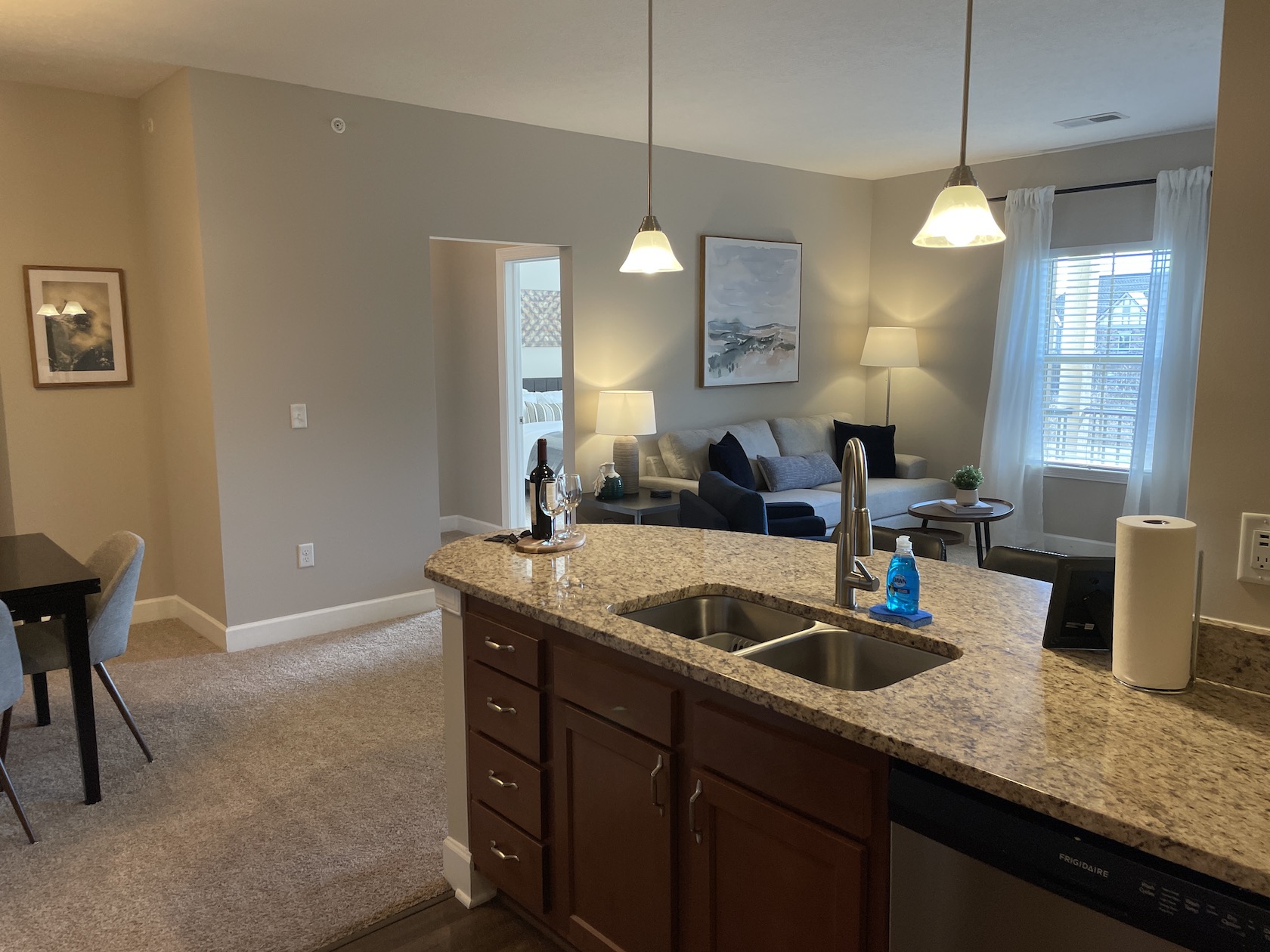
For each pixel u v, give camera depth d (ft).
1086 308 19.70
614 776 6.50
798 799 5.19
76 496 14.94
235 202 13.60
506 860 7.62
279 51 12.39
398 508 15.90
